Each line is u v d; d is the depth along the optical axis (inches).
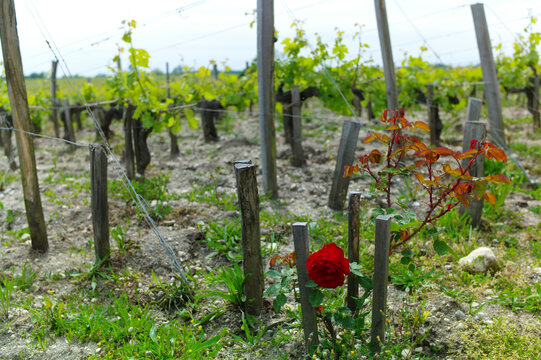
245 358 116.1
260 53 213.3
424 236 172.6
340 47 304.2
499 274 146.4
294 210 212.1
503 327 118.5
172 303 142.2
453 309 128.0
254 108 503.8
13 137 406.6
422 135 357.7
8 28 156.8
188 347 116.0
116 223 198.8
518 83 357.7
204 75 317.7
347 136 202.7
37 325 130.0
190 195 230.5
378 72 328.8
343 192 210.4
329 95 302.2
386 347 108.6
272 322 130.0
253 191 125.8
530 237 180.1
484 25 260.5
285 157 293.9
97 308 136.9
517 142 328.8
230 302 139.1
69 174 288.0
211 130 352.8
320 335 109.9
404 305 128.5
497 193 204.1
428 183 108.3
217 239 177.2
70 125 378.3
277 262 164.1
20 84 161.6
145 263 164.9
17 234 191.9
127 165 254.2
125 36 230.8
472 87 388.5
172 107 283.0
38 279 156.3
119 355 115.9
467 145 178.9
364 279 105.6
